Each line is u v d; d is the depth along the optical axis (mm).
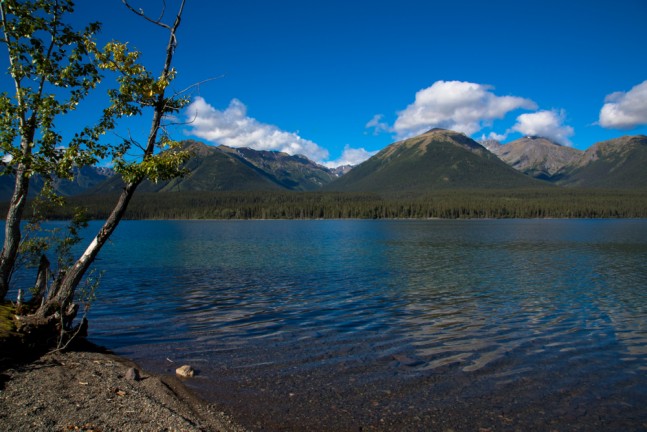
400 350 15828
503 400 11570
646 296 26969
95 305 23797
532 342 16922
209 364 14148
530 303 24766
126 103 14180
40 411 9992
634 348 16188
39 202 16406
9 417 9609
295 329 18812
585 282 32688
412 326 19406
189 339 17141
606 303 24797
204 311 22422
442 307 23594
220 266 42906
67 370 12812
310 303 24641
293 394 11812
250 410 10820
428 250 60625
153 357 14781
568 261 47031
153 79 13859
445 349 15992
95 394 11148
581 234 97312
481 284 31688
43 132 14289
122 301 24984
